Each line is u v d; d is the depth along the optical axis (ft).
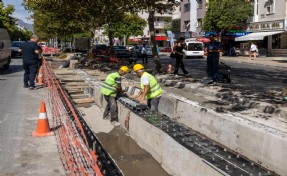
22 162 19.03
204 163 15.69
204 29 148.05
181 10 204.03
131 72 66.23
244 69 77.97
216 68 48.34
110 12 91.35
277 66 85.76
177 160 18.16
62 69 73.26
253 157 21.42
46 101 36.68
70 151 19.12
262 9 134.21
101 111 33.65
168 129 20.75
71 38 194.39
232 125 23.45
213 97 39.14
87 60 86.07
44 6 89.20
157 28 289.74
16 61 102.12
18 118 29.09
